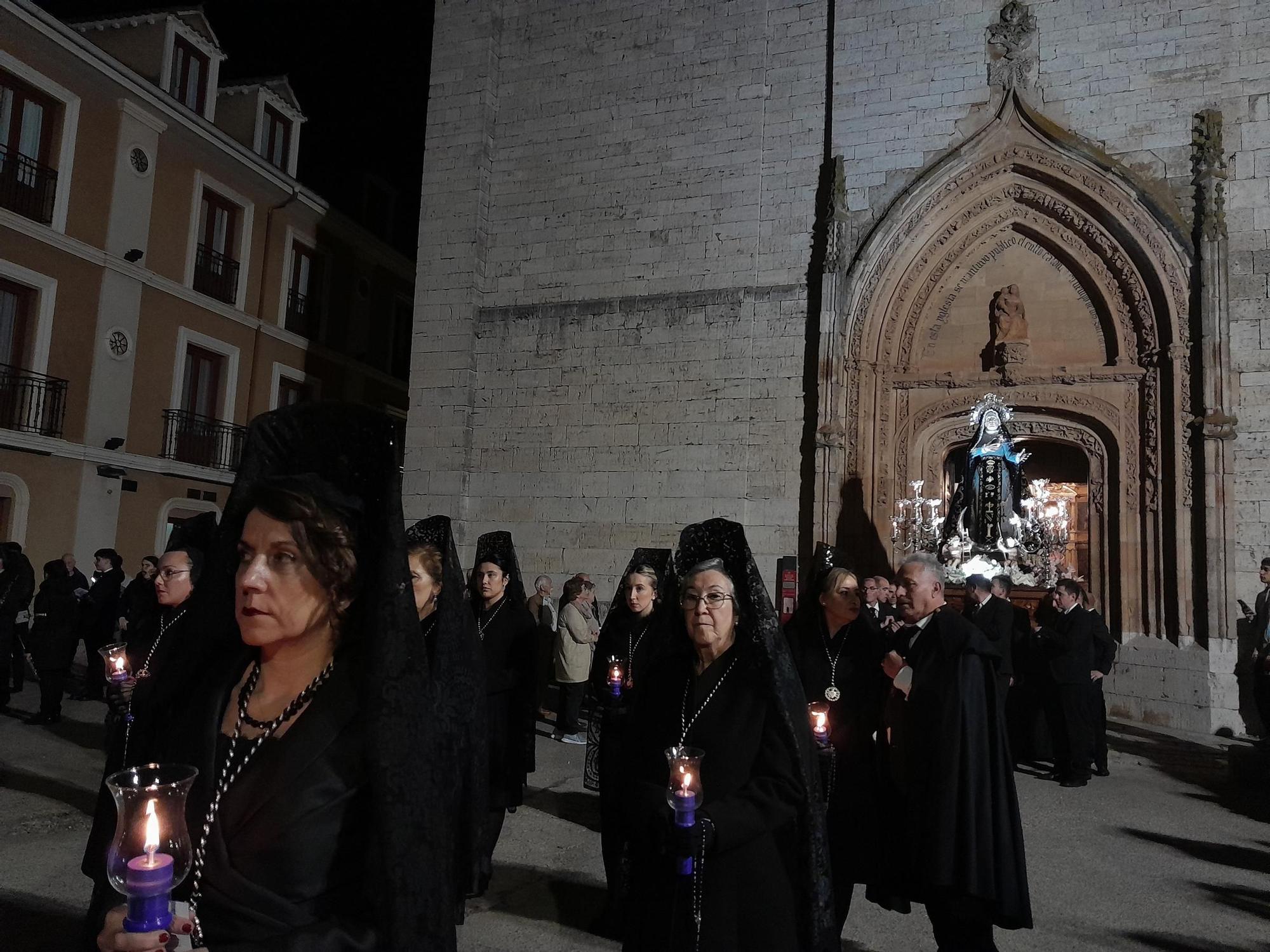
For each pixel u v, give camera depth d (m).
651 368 16.64
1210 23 14.13
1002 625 9.27
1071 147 14.43
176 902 1.66
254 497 1.83
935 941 4.71
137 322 19.11
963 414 15.09
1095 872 6.28
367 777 1.72
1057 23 14.97
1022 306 15.02
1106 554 14.20
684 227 16.80
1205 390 13.30
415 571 4.36
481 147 18.16
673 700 3.10
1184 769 10.10
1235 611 12.85
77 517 17.81
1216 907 5.64
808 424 15.54
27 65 16.70
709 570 3.09
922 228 15.35
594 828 7.12
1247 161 13.76
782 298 15.97
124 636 11.23
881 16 15.86
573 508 16.77
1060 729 9.36
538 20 18.36
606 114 17.61
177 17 20.31
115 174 18.50
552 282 17.58
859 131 15.78
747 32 16.83
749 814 2.73
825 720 3.88
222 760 1.81
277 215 23.09
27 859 5.86
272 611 1.77
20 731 10.00
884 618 9.88
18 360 17.03
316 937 1.56
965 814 3.97
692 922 2.74
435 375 17.92
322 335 24.62
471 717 4.16
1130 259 14.22
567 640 11.09
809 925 2.86
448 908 1.74
